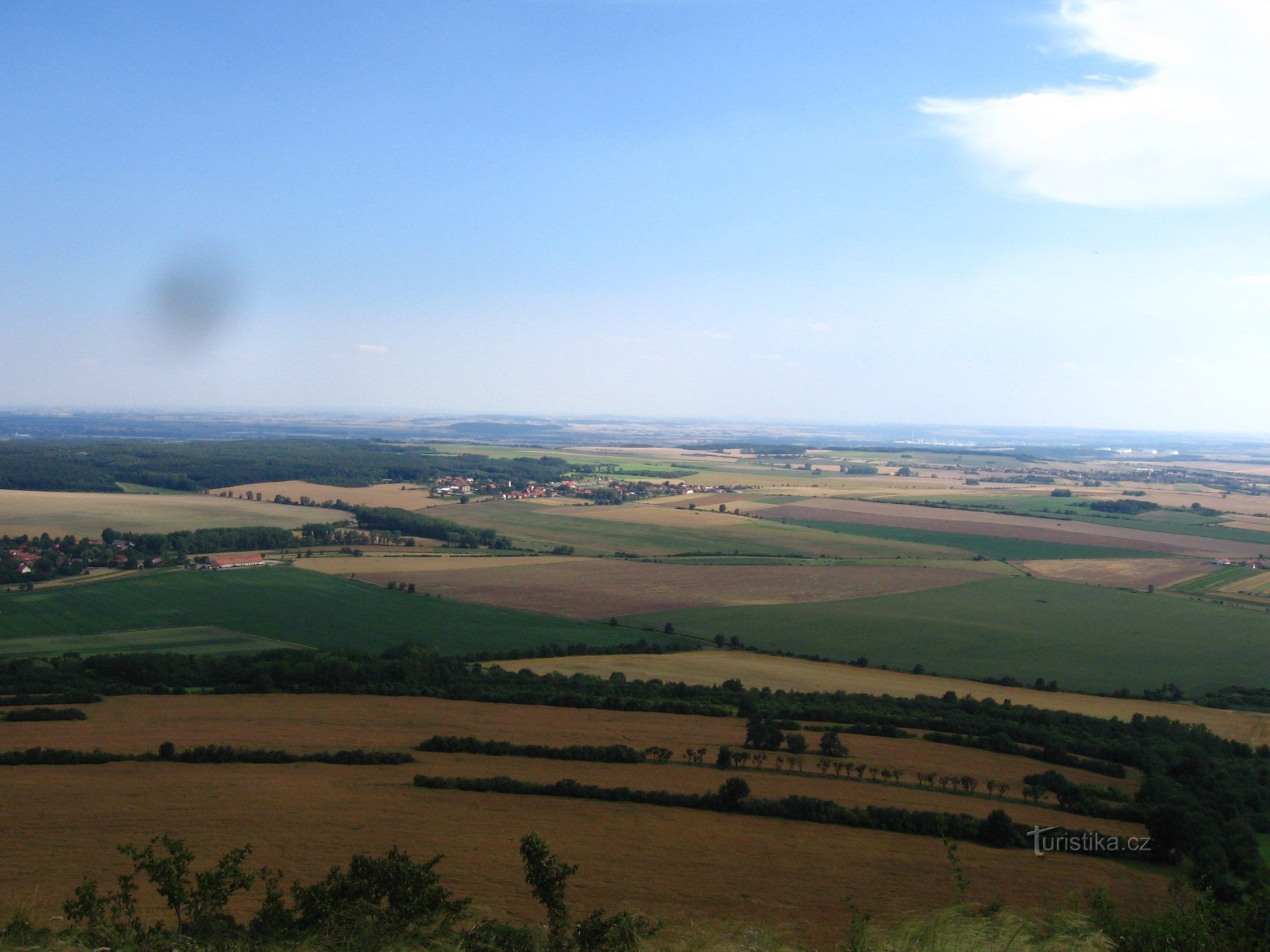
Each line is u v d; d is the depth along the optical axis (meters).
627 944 15.26
